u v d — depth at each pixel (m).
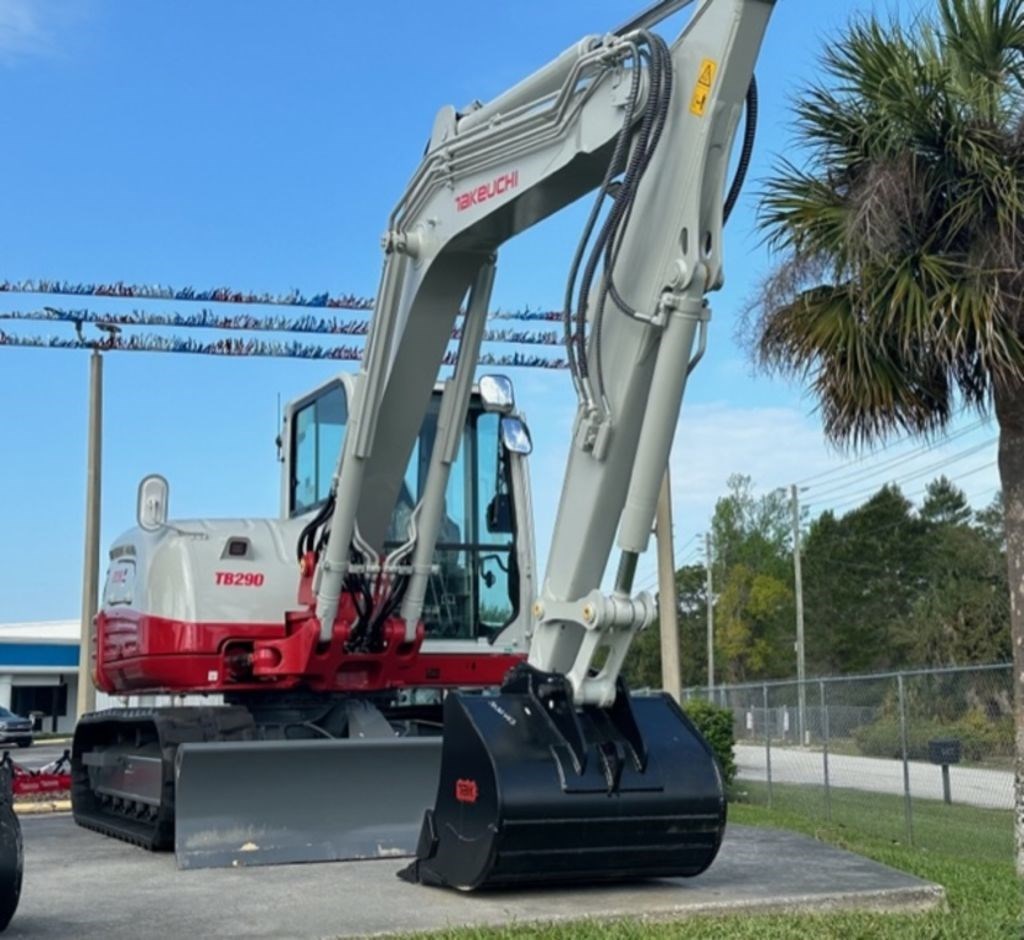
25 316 20.98
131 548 10.09
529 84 7.00
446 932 5.68
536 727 6.48
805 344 9.60
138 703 10.70
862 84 9.25
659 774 6.53
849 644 59.69
